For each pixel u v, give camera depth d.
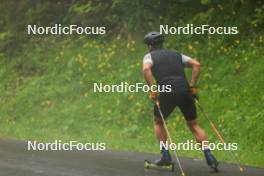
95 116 30.92
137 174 18.06
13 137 28.91
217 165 18.36
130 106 30.45
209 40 32.22
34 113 33.78
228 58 30.58
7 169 19.19
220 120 26.56
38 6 40.88
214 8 33.47
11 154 22.41
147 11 34.97
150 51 19.14
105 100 31.80
